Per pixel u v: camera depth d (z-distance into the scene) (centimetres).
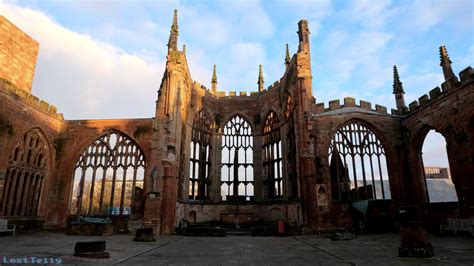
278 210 3581
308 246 1812
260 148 4162
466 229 2345
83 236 2533
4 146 2680
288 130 3588
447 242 1933
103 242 1293
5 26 3186
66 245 1752
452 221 2520
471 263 1114
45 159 3300
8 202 2786
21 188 2941
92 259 1203
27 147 3042
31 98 3069
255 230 2734
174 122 3036
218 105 4388
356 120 3512
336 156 3353
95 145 3475
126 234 2825
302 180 2931
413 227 1314
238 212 3481
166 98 3081
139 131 3409
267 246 1825
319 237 2470
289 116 3550
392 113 3612
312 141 2995
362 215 2970
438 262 1145
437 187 5338
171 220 2817
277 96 3981
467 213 2566
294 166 3359
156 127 3038
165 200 2816
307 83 3159
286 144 3644
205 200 3850
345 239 2175
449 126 2848
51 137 3362
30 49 3519
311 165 2917
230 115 4347
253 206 3897
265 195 3959
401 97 3647
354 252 1492
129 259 1268
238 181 4062
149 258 1304
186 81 3547
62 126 3522
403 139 3497
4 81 2720
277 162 3847
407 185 3338
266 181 3975
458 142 2728
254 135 4222
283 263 1173
